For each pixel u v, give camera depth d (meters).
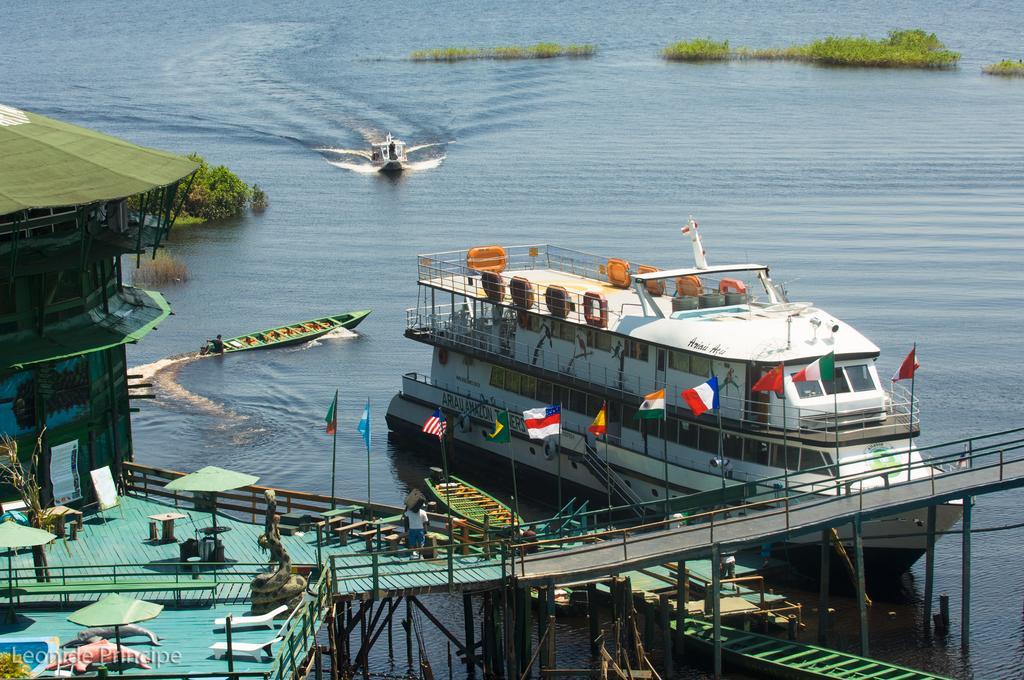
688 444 121.81
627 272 141.62
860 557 99.88
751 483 104.19
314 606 82.69
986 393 161.88
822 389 114.38
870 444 112.94
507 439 107.44
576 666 99.12
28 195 93.94
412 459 150.12
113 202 108.81
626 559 94.06
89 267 106.56
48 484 102.88
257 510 110.69
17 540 81.75
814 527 98.19
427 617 106.00
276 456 150.00
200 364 183.50
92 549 97.00
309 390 172.75
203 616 84.25
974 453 124.31
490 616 97.44
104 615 72.19
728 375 117.19
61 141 104.81
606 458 129.38
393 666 100.69
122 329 106.06
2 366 96.62
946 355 176.00
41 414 102.06
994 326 188.12
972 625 107.00
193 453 150.62
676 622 100.81
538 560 95.12
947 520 109.69
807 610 109.38
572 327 133.75
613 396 127.38
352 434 157.62
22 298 99.88
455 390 149.88
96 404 107.94
